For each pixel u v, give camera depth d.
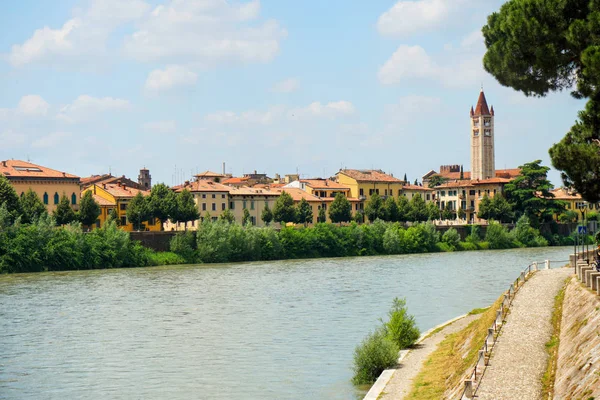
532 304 49.62
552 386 31.19
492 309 51.06
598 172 38.69
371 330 64.19
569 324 40.06
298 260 142.12
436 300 82.12
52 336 63.88
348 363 51.38
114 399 44.34
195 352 56.66
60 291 93.12
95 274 113.75
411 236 163.25
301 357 53.88
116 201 168.75
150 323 69.94
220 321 70.62
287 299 85.25
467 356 39.34
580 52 37.28
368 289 93.44
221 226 138.25
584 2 38.41
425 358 45.03
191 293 91.38
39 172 154.75
